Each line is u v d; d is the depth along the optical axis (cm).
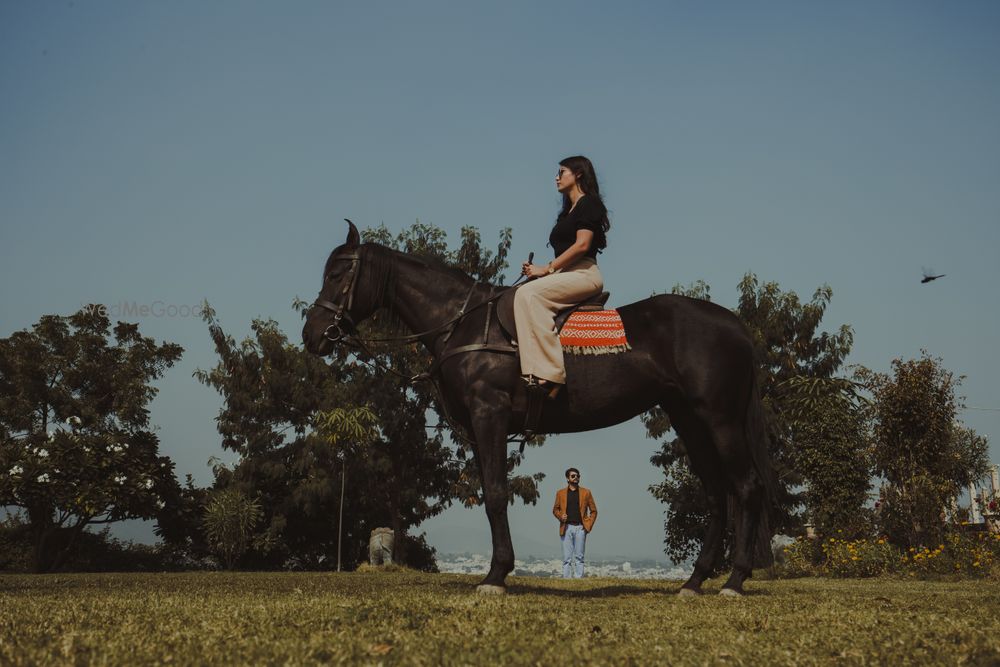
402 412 2867
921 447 1480
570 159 643
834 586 890
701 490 2856
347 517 2950
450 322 618
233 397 2845
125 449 2100
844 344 2772
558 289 595
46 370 2773
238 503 2288
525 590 676
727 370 594
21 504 1934
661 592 703
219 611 402
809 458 1568
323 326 632
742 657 300
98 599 487
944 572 1291
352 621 368
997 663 293
